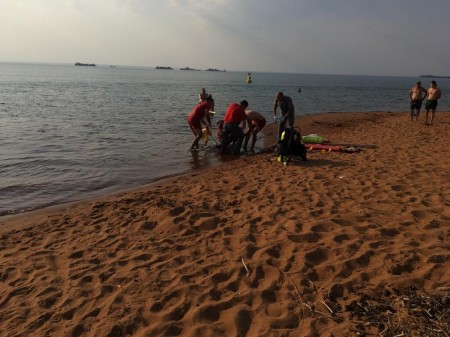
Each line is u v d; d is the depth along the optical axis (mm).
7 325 3676
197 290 4113
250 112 12086
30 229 6125
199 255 4938
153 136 15094
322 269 4367
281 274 4316
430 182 7496
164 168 10414
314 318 3496
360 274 4188
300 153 9953
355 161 9773
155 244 5344
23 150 12297
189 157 11633
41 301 4055
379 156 10289
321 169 9062
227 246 5133
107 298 4070
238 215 6258
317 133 15344
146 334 3453
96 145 13281
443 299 3516
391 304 3582
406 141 12578
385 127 16656
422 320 3270
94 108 25266
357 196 6891
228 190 7766
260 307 3760
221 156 11695
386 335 3143
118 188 8719
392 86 97688
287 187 7664
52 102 29359
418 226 5418
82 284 4375
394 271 4199
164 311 3789
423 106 32531
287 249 4922
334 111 27734
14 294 4223
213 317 3670
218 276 4375
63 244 5500
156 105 28156
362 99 42875
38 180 9266
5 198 7977
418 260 4391
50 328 3619
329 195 7027
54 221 6457
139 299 4012
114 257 5020
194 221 6070
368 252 4652
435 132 14438
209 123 12680
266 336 3314
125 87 55031
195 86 62812
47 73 128250
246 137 12320
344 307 3633
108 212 6746
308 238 5199
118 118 20266
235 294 4012
